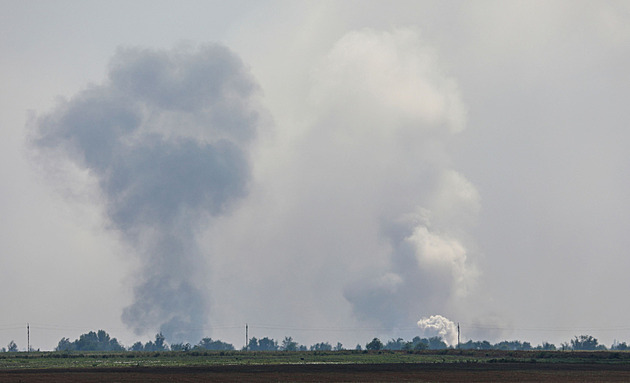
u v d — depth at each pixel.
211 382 172.00
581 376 194.75
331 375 196.62
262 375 196.88
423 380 179.25
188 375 197.38
